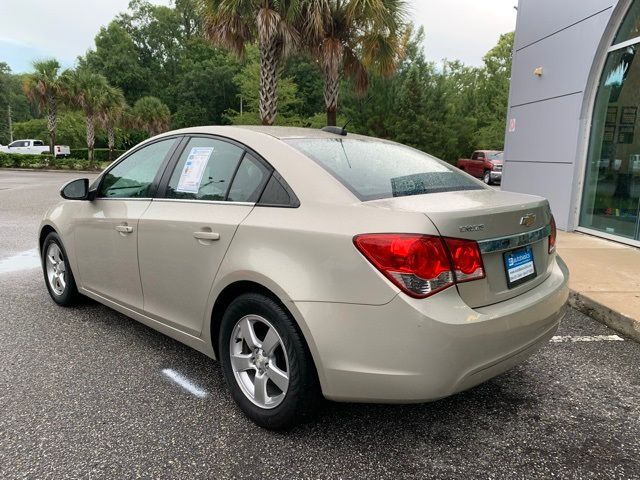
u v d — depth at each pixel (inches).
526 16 364.2
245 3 407.2
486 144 1357.0
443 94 1105.4
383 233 82.6
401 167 114.9
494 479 86.7
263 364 99.2
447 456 93.1
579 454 94.3
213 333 111.2
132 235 128.7
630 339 153.3
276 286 91.2
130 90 2203.5
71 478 85.6
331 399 88.8
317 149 108.9
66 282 168.9
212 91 1963.6
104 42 2190.0
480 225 87.2
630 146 275.3
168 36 2373.3
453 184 113.5
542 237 104.0
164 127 1617.9
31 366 129.4
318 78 1525.6
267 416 98.3
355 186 96.4
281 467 89.3
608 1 279.7
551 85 336.8
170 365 131.0
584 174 314.7
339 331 85.2
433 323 79.4
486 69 1740.9
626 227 280.1
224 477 86.5
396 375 82.0
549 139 341.7
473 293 86.1
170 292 119.6
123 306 139.6
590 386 122.3
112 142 1515.7
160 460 90.9
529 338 95.1
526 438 99.3
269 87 437.1
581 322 169.0
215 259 105.3
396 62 492.4
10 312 170.6
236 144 114.0
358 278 83.6
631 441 98.7
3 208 447.8
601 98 298.5
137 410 108.2
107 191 147.3
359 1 417.1
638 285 192.4
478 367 84.7
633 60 272.5
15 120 3191.4
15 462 89.7
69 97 1171.3
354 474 87.5
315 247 88.7
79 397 113.6
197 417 105.6
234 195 108.0
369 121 1077.1
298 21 425.7
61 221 163.3
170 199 122.5
